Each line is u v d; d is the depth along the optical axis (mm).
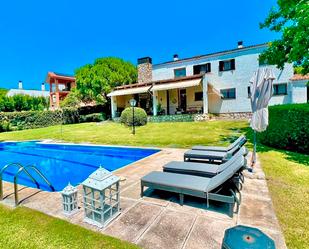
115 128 22188
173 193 5473
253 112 7211
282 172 6785
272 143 10898
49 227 4055
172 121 24922
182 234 3688
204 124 20797
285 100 23609
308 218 4094
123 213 4488
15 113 28719
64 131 22812
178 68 29844
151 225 4000
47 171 10547
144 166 8156
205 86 23469
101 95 34000
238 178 4973
